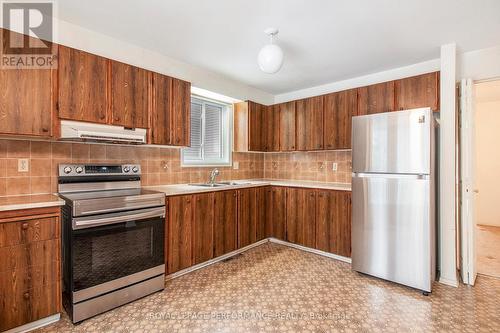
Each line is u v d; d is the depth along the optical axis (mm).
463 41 2463
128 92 2400
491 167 4855
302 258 3193
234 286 2465
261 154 4574
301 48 2627
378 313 2016
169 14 2061
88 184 2408
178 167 3256
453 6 1906
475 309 2070
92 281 1946
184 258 2705
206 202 2930
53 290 1869
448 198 2523
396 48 2623
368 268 2641
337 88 3695
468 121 2547
